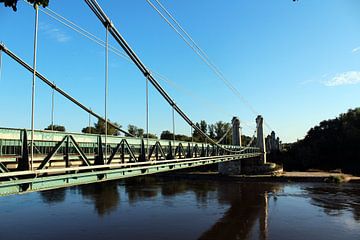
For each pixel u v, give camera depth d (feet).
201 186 174.81
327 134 287.48
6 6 24.44
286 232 79.87
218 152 137.69
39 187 37.45
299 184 178.50
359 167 232.53
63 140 42.39
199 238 75.97
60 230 84.17
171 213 103.35
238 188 164.25
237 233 79.82
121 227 86.48
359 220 90.89
